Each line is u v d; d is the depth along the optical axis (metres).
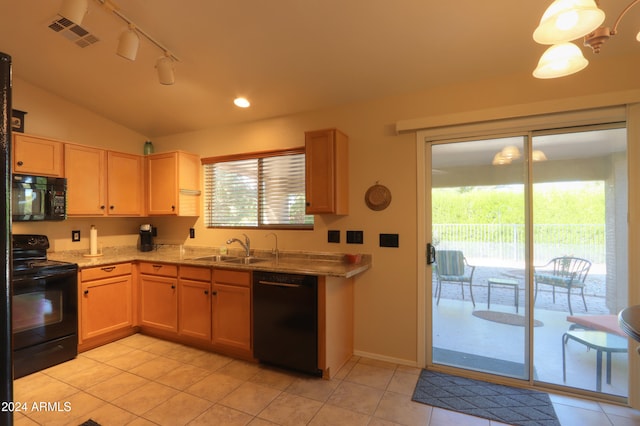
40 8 2.17
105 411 2.04
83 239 3.51
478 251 2.55
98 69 2.81
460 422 1.94
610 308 2.19
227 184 3.64
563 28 1.13
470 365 2.56
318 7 1.96
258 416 1.99
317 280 2.41
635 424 1.91
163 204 3.59
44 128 3.14
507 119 2.38
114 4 1.98
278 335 2.55
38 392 2.26
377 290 2.81
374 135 2.85
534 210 2.38
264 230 3.36
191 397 2.20
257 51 2.40
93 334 2.98
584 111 2.17
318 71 2.58
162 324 3.18
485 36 2.08
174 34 2.27
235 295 2.77
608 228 2.20
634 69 2.07
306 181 2.79
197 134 3.80
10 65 0.58
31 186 2.77
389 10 1.94
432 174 2.69
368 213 2.86
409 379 2.45
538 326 2.38
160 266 3.20
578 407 2.09
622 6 1.76
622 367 2.16
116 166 3.48
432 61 2.34
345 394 2.24
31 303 2.54
